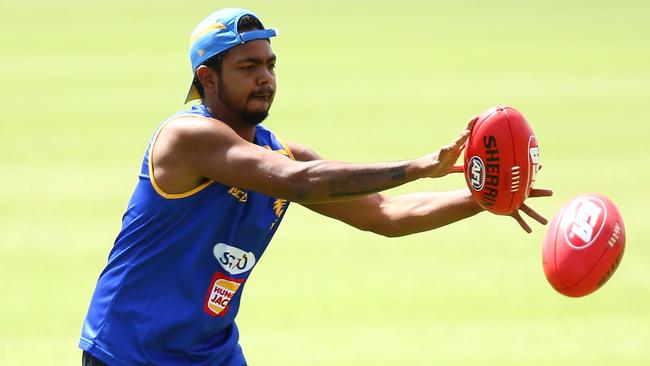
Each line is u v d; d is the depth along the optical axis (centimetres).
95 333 1888
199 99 1947
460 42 12650
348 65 10981
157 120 7800
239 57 1853
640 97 8619
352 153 6512
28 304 3766
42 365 3109
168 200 1831
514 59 11162
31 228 4856
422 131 7269
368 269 4203
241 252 1892
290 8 16538
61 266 4269
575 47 11950
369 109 8281
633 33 13112
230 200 1847
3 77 10069
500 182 1862
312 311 3675
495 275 4088
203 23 1886
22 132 7344
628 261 4222
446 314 3625
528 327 3456
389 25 14525
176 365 1886
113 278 1889
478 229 4822
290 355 3200
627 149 6525
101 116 7969
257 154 1778
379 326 3491
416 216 2070
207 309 1875
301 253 4466
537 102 8506
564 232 1952
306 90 9350
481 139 1862
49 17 14925
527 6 16525
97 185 5725
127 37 13000
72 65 10838
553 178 5753
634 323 3475
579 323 3500
